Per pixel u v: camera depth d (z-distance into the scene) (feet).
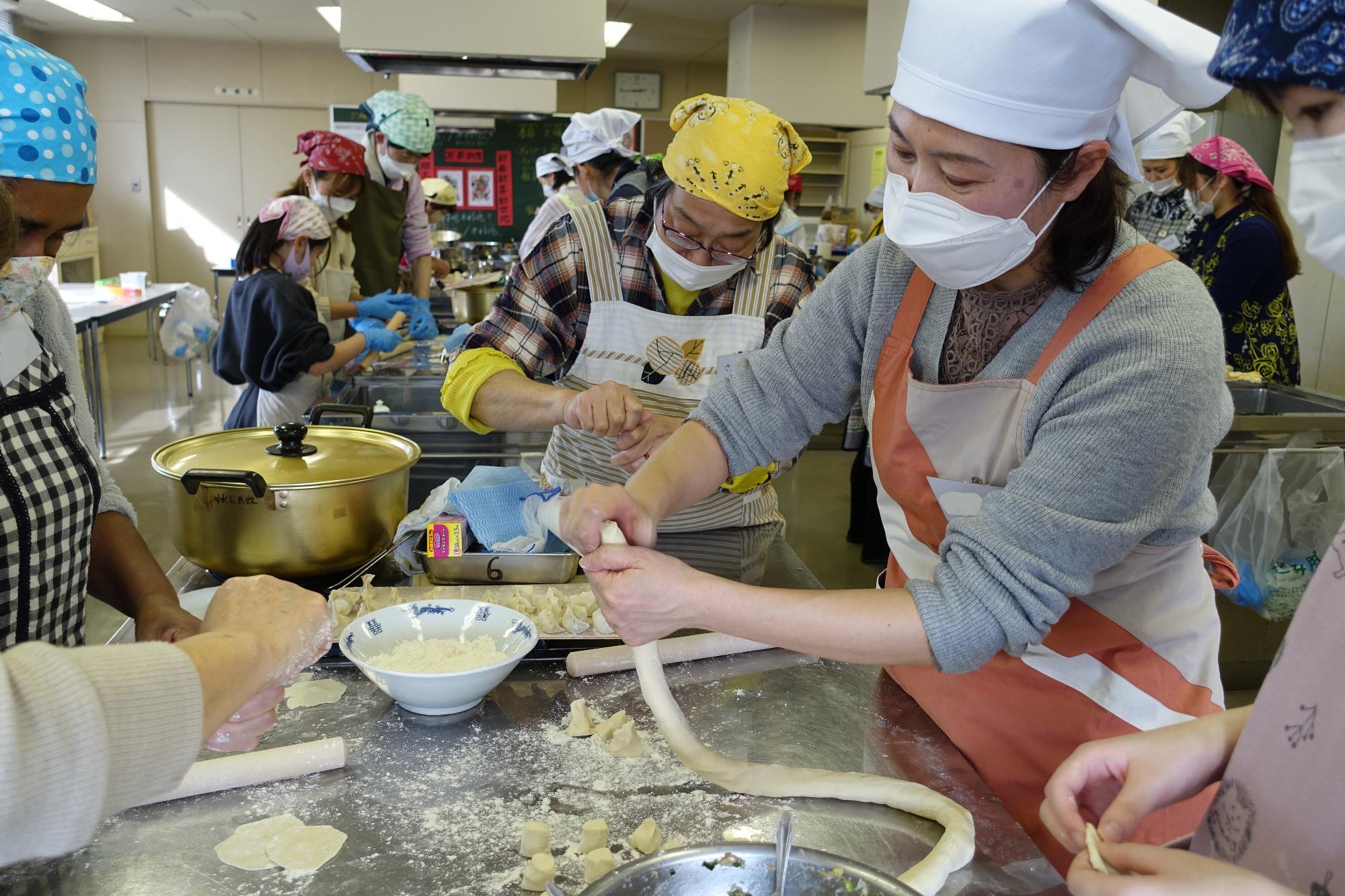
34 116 3.05
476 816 3.20
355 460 5.08
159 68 31.48
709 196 4.64
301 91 32.53
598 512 3.28
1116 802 2.35
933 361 3.67
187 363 21.80
